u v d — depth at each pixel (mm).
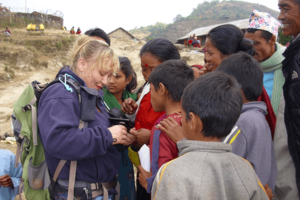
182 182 1039
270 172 1511
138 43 31609
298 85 1603
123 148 2164
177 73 1646
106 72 1701
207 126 1144
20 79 20672
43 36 28844
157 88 1685
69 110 1500
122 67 2455
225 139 1505
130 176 2256
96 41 1700
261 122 1507
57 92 1538
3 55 22469
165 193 1044
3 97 17438
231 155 1164
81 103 1619
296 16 1745
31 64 23250
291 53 1722
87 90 1601
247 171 1150
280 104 1917
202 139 1190
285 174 1809
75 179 1640
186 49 26891
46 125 1460
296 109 1607
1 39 25844
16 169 2674
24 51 23484
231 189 1082
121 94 2760
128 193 2240
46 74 22953
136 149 2016
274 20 2307
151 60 2148
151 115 2102
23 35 28672
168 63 1715
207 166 1083
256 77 1612
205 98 1140
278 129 1892
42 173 1693
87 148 1487
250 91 1607
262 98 1947
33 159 1653
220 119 1123
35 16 35938
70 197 1574
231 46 2076
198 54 22844
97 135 1543
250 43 2080
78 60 1679
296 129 1619
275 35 2256
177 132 1471
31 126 1637
